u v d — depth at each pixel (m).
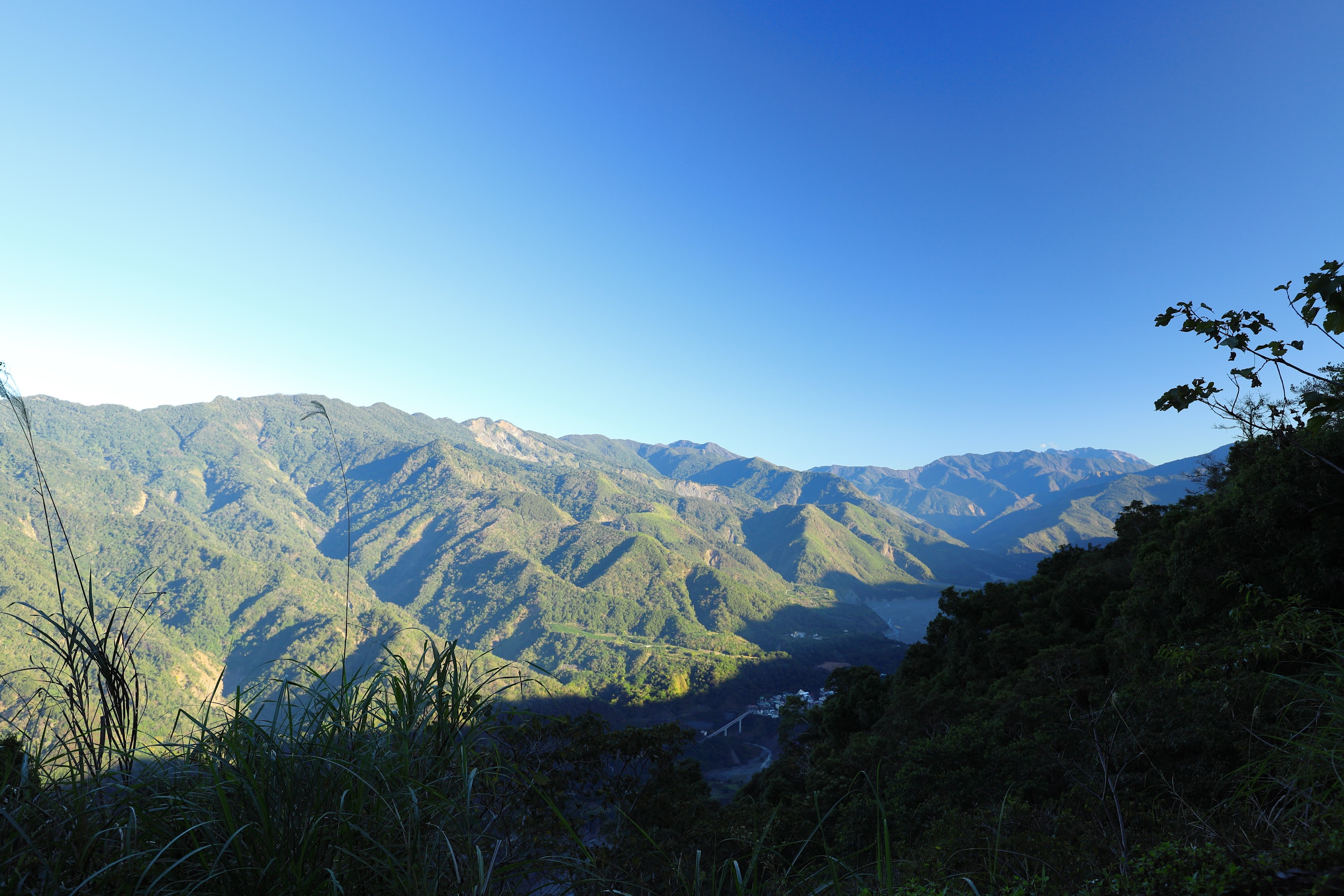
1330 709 2.85
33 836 2.13
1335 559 13.91
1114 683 14.74
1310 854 2.09
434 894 2.10
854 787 15.41
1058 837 5.63
